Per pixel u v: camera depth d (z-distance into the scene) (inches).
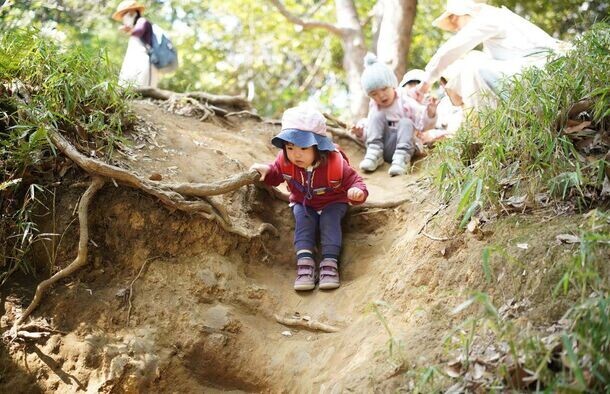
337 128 213.6
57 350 134.1
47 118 146.9
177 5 455.8
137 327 138.7
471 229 131.6
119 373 131.6
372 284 144.5
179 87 424.2
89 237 144.4
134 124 170.7
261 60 490.3
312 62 535.2
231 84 491.5
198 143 175.9
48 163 146.9
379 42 324.8
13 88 150.9
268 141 198.4
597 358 93.7
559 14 364.8
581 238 109.4
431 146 191.2
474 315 116.4
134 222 146.4
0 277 141.1
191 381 137.5
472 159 150.3
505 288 116.9
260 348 139.3
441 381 107.1
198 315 140.9
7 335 135.3
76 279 142.1
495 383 100.3
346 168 154.0
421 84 183.5
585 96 135.1
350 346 131.2
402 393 110.1
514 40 177.8
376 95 187.3
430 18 438.3
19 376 133.0
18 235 140.7
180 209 146.9
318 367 132.0
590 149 135.0
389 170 182.9
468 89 177.3
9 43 161.9
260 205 162.6
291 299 149.8
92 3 359.3
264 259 156.9
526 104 139.6
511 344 98.5
